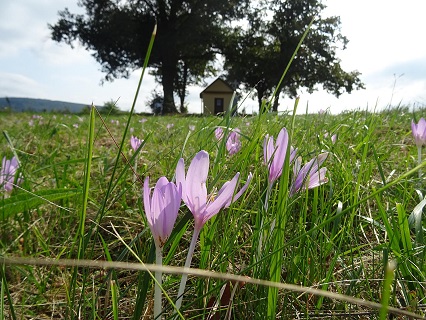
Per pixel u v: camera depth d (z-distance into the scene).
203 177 0.22
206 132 0.74
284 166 0.27
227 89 9.38
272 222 0.30
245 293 0.31
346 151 0.62
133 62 9.43
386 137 0.88
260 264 0.29
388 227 0.34
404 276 0.32
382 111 1.18
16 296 0.35
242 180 0.46
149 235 0.44
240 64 9.24
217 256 0.34
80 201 0.53
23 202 0.43
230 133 0.53
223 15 9.13
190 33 8.73
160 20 8.99
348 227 0.40
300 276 0.34
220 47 9.31
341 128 0.88
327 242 0.37
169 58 9.02
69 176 0.70
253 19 9.19
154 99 9.55
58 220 0.51
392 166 0.68
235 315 0.30
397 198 0.50
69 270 0.39
